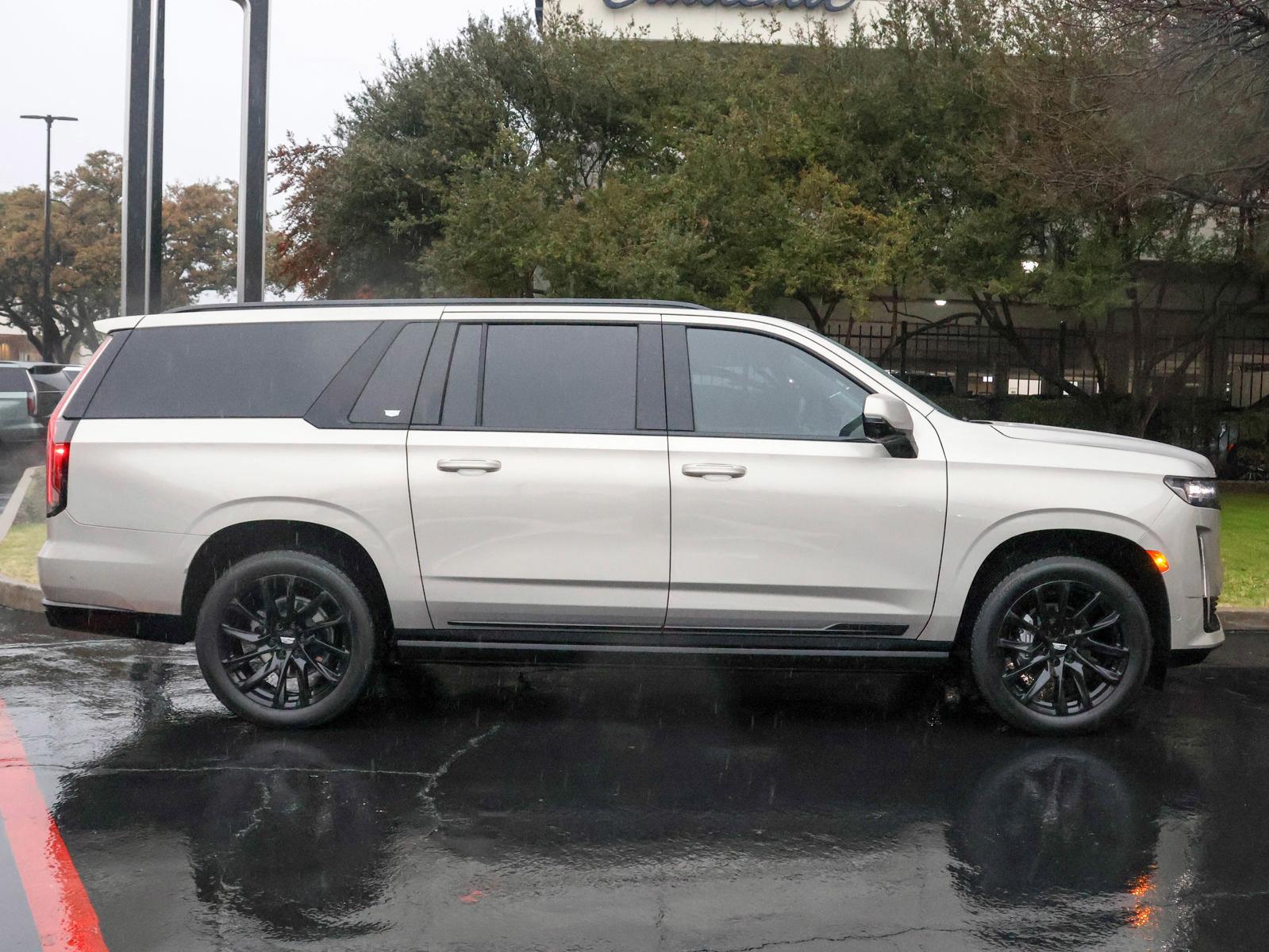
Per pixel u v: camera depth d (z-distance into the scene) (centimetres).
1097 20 1329
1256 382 2273
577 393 505
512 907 333
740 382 509
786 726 529
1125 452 511
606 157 1972
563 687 597
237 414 507
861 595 496
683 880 354
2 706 550
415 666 637
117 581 503
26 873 354
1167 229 1700
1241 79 1209
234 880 350
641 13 2523
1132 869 365
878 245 1603
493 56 1936
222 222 4959
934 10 1723
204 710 546
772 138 1652
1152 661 522
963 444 502
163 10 1069
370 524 495
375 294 2245
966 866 367
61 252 4769
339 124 2109
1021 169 1432
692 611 494
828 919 328
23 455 2052
